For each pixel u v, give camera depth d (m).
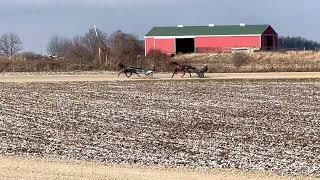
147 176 18.80
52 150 25.30
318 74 61.06
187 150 25.27
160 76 62.59
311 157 23.56
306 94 45.62
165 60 78.69
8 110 38.84
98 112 37.47
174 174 19.50
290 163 22.31
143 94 46.78
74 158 23.36
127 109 38.69
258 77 58.09
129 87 51.88
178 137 28.56
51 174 18.92
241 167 21.50
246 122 33.06
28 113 37.41
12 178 18.16
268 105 40.09
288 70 67.94
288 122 32.91
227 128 31.11
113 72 71.75
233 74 63.62
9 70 76.69
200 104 40.88
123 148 25.80
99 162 22.44
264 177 19.31
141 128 31.31
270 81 54.78
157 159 23.27
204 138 28.30
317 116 35.03
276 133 29.44
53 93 48.09
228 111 37.50
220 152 24.78
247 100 42.72
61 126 32.19
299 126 31.50
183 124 32.53
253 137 28.39
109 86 52.84
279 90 48.31
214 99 43.44
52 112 37.72
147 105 40.56
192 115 35.84
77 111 38.06
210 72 67.75
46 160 22.64
